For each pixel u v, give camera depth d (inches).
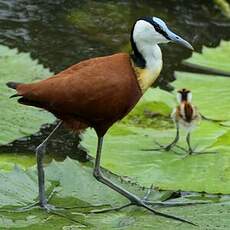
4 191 454.6
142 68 459.8
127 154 495.8
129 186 466.6
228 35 703.1
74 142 545.0
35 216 437.7
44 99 438.3
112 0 741.9
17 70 577.3
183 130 506.6
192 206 454.0
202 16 729.6
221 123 531.2
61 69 629.3
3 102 541.3
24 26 690.2
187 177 473.7
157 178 472.7
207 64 597.3
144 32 461.1
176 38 468.4
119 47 666.2
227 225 431.5
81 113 447.2
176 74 590.6
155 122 538.0
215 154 496.4
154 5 740.0
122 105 453.7
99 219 436.8
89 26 695.7
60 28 690.8
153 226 429.4
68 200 453.7
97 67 449.4
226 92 568.1
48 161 519.8
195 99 557.3
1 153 520.1
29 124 523.5
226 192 459.5
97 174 459.2
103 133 460.8
